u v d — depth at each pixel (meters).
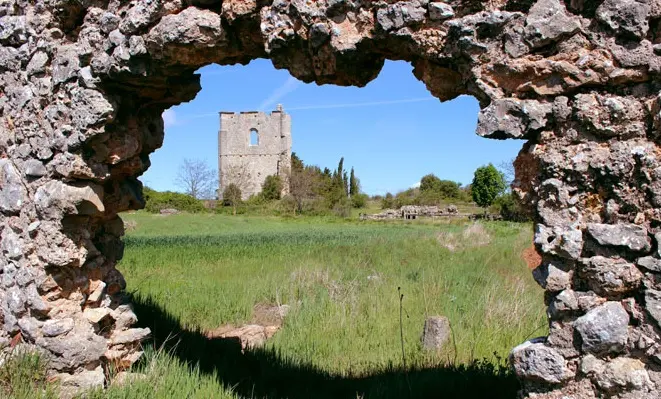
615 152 3.01
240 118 67.62
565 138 3.17
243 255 15.98
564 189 3.13
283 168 61.19
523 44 3.23
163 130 6.11
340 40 3.86
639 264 2.92
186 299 9.35
